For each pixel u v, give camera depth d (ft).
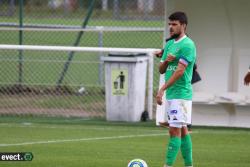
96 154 117.60
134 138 135.44
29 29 171.32
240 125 154.30
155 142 130.93
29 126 149.69
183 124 99.55
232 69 156.56
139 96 158.40
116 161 111.24
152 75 159.94
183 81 98.89
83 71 213.25
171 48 98.78
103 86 175.22
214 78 157.38
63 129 145.89
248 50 155.63
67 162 109.81
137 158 114.32
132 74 156.25
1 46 156.35
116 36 295.89
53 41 285.84
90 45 268.21
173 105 99.04
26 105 174.29
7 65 219.61
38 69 219.00
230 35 155.94
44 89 181.57
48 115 166.91
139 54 159.33
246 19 154.71
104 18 315.78
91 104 175.52
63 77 193.98
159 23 303.27
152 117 163.94
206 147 126.62
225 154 119.55
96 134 139.74
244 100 149.89
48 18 320.09
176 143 99.19
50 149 121.70
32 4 318.04
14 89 181.98
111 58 156.87
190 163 103.09
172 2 150.82
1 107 172.35
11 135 137.18
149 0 306.55
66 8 323.78
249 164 110.63
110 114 158.61
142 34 295.07
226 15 155.33
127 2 317.01
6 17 295.28
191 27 156.87
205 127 153.07
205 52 157.38
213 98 152.15
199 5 155.33
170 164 99.76
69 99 179.42
